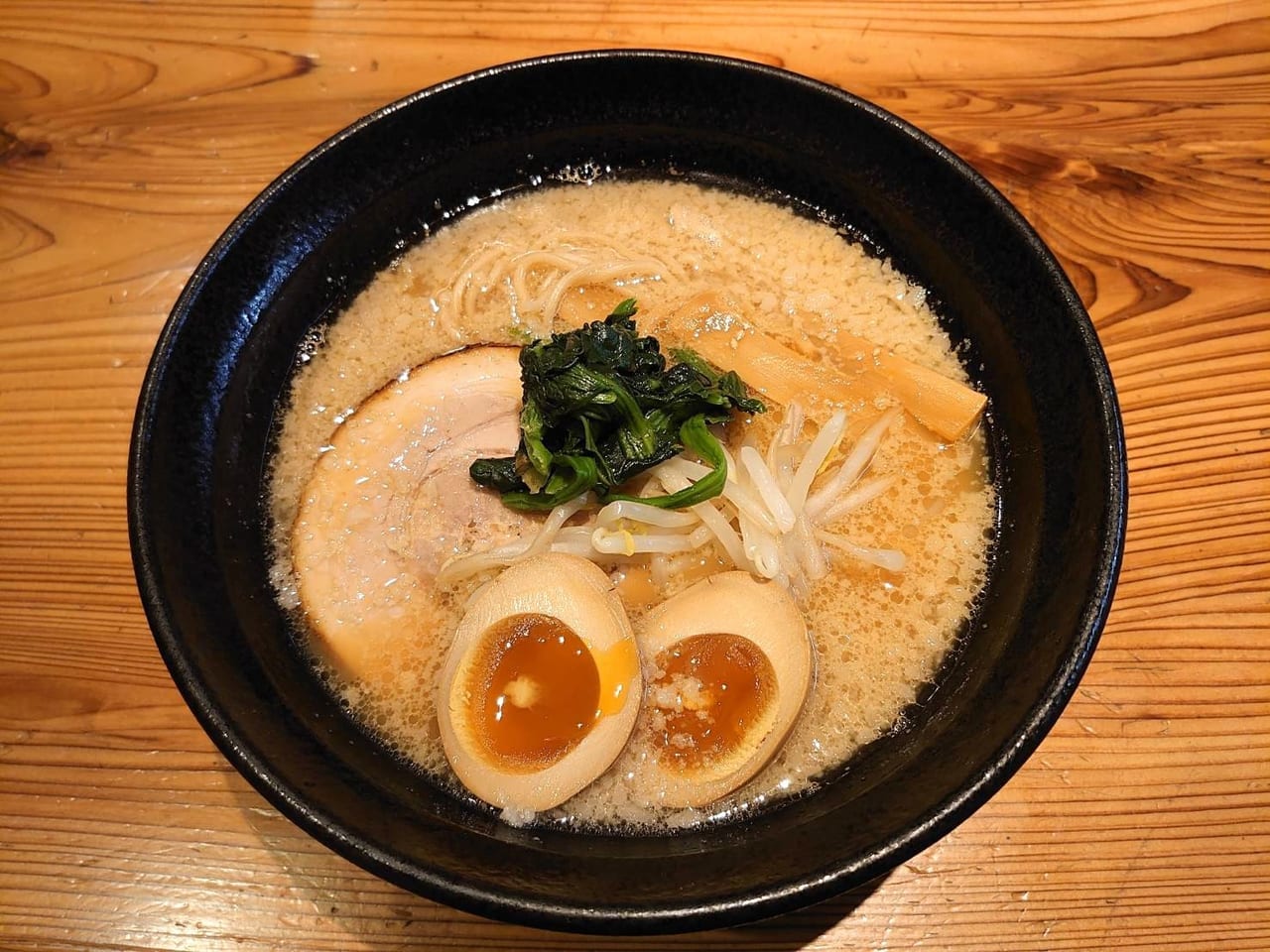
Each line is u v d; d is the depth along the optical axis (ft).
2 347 0.88
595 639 0.68
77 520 0.82
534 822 0.67
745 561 0.75
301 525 0.78
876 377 0.81
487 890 0.57
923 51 0.95
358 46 0.98
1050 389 0.73
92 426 0.85
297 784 0.61
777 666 0.69
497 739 0.68
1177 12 0.96
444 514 0.79
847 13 0.97
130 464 0.68
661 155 0.88
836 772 0.69
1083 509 0.67
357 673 0.74
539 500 0.77
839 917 0.68
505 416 0.82
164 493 0.70
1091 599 0.62
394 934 0.69
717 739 0.68
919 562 0.75
